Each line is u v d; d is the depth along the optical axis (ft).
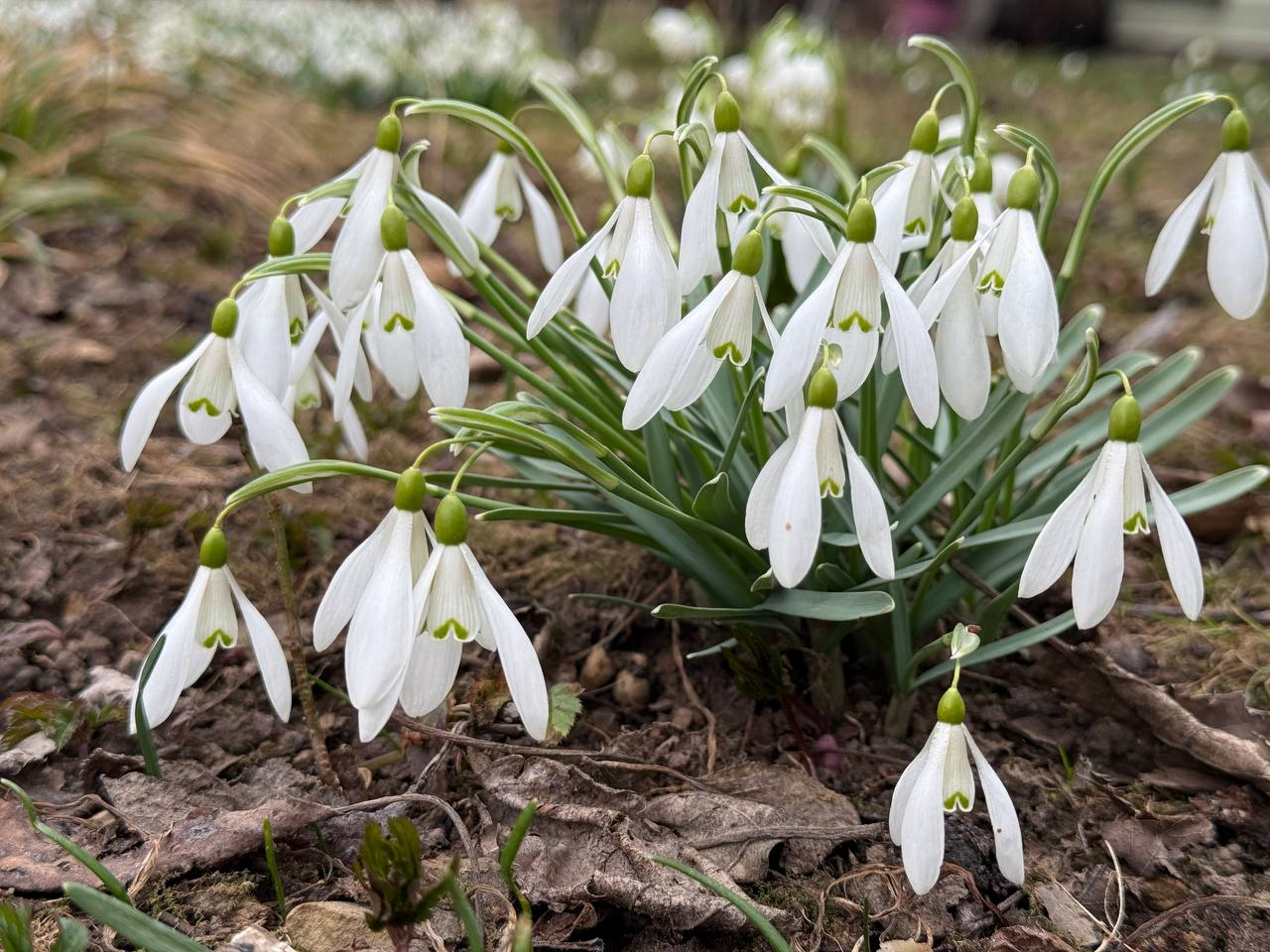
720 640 1.27
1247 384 1.87
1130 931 1.03
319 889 1.03
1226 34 7.34
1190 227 1.04
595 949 0.99
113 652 1.27
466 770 1.12
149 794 1.09
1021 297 0.94
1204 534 1.48
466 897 1.01
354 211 1.01
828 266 1.21
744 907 0.93
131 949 0.98
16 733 1.12
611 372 1.23
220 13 4.30
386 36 4.29
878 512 0.91
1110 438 0.92
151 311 2.00
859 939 1.02
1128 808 1.12
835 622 1.16
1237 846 1.09
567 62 4.88
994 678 1.24
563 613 1.32
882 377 1.15
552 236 1.24
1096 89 5.38
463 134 3.40
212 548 0.94
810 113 2.27
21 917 0.93
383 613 0.89
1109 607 0.92
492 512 1.07
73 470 1.51
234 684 1.22
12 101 2.46
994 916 1.04
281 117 3.26
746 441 1.21
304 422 1.66
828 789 1.11
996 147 2.72
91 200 2.33
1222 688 1.24
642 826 1.07
